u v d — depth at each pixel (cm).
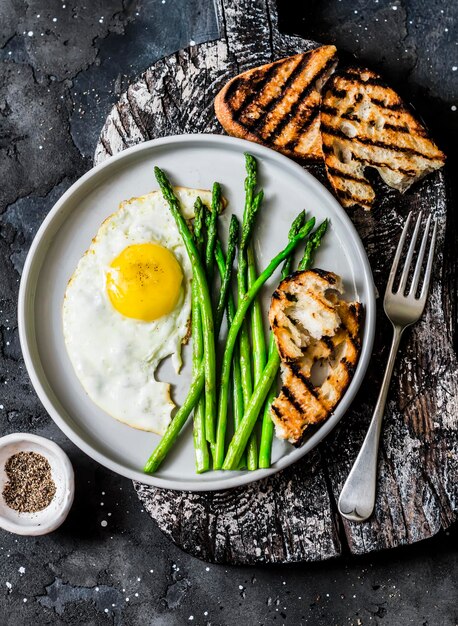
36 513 67
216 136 61
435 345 62
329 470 62
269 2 64
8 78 71
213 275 62
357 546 62
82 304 62
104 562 68
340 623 66
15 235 70
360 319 60
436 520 61
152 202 62
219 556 63
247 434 60
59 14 72
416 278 62
